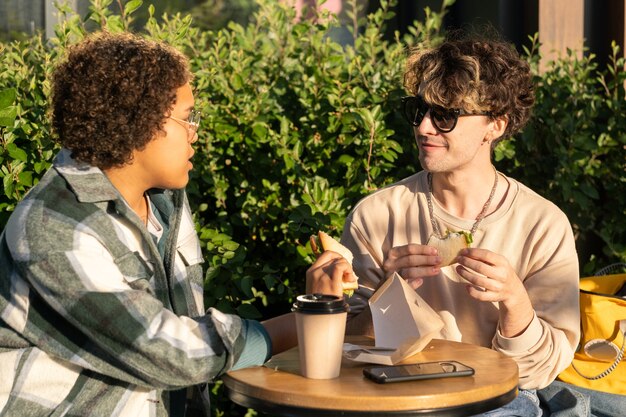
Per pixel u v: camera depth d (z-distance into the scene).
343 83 3.93
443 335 2.73
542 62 4.71
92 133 2.15
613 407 2.95
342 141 3.77
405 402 1.99
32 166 3.33
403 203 2.86
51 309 2.09
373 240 2.86
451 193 2.79
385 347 2.35
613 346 2.97
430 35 4.89
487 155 2.78
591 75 4.75
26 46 4.16
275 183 3.70
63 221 2.10
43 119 3.35
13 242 2.08
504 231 2.74
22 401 2.10
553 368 2.60
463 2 5.14
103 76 2.14
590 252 4.27
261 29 4.46
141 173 2.25
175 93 2.20
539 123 4.04
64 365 2.13
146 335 2.05
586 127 4.05
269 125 3.82
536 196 2.79
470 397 2.05
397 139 3.90
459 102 2.60
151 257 2.30
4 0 4.90
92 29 4.92
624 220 4.16
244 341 2.21
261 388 2.09
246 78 3.95
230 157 3.77
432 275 2.53
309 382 2.14
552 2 4.71
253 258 3.78
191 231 2.55
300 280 3.76
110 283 2.08
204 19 5.11
